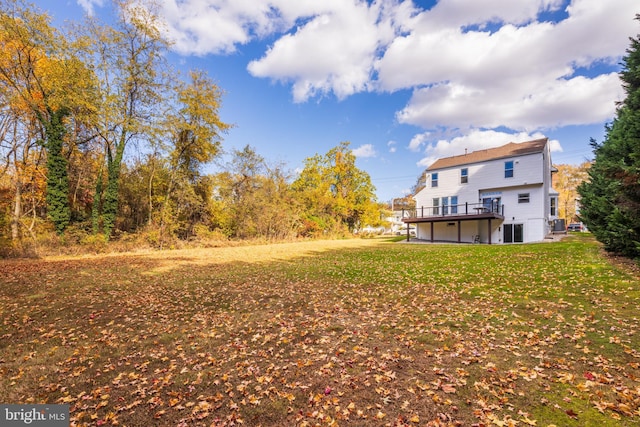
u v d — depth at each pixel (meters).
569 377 3.32
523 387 3.21
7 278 9.55
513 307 5.97
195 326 5.51
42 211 18.84
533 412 2.78
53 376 3.71
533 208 22.45
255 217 28.92
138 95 19.33
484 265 11.02
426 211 28.42
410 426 2.65
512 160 23.36
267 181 30.06
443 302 6.61
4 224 16.27
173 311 6.44
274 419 2.83
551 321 5.07
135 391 3.35
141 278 10.05
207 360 4.12
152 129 19.67
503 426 2.60
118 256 16.31
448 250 17.14
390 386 3.33
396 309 6.25
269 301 7.16
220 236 25.77
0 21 14.41
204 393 3.30
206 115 22.53
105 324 5.63
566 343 4.20
